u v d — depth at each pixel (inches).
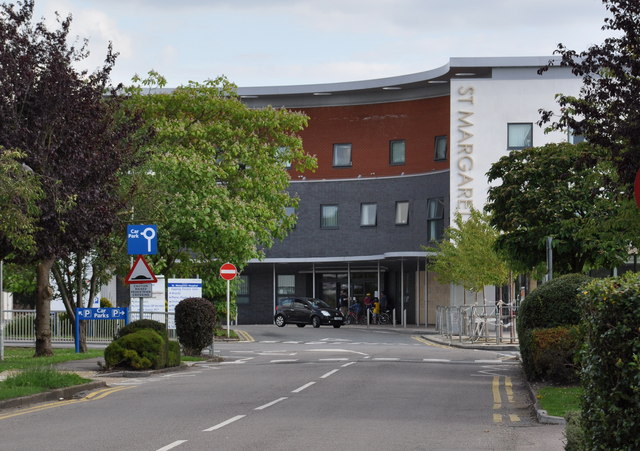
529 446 493.7
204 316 1230.3
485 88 2114.9
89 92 1100.5
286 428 562.3
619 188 764.0
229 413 640.4
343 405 688.4
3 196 878.4
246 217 1708.9
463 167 2106.3
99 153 1093.1
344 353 1314.0
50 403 730.2
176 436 528.1
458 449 484.4
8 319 1503.4
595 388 331.3
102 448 485.4
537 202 1368.1
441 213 2305.6
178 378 949.2
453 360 1170.0
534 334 809.5
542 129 2100.1
